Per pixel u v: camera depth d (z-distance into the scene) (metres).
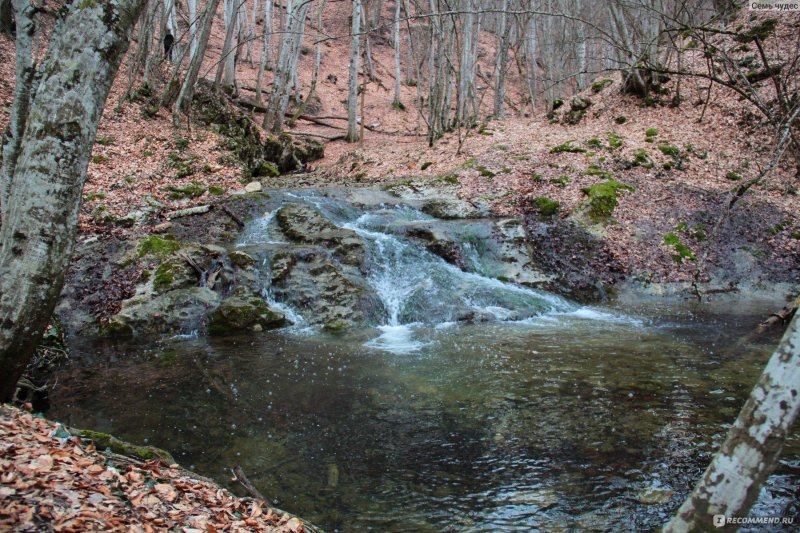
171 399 5.73
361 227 12.12
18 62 4.82
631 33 16.83
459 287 10.20
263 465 4.43
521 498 3.97
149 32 16.61
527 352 7.37
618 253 11.59
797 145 5.91
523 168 14.77
